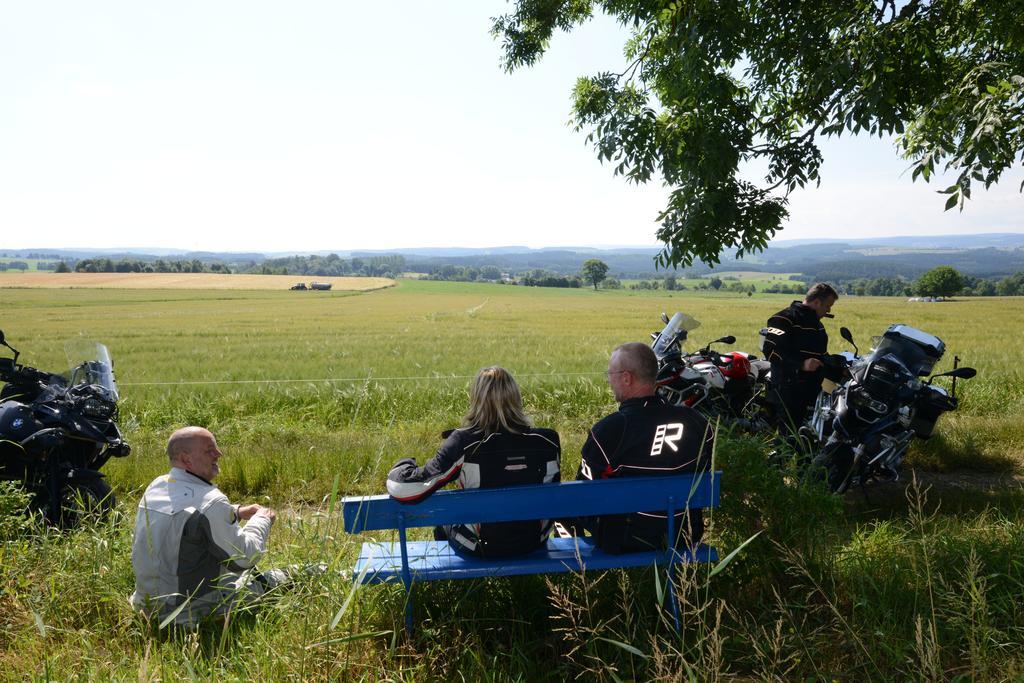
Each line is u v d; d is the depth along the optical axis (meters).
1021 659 2.83
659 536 3.31
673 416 3.33
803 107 6.94
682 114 6.84
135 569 3.39
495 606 3.33
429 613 3.20
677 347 6.66
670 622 3.17
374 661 2.96
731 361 6.87
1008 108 4.64
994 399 9.56
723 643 3.03
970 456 6.85
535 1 9.19
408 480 3.01
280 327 33.84
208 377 13.91
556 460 3.35
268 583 3.57
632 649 2.56
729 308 50.03
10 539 4.07
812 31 6.47
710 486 3.20
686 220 6.39
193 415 8.97
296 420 9.13
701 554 3.26
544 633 3.22
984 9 6.52
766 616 3.28
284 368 15.41
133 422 8.41
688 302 64.62
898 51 6.23
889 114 6.05
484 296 81.69
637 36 8.29
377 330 30.98
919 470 6.69
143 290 87.62
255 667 2.82
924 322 31.86
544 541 3.48
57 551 3.84
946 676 2.84
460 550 3.36
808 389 6.53
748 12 6.58
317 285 102.00
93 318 41.94
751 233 6.53
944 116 4.95
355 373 14.04
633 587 3.31
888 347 5.72
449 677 2.86
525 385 10.56
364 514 3.05
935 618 3.10
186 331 31.28
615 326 32.97
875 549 3.98
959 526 4.63
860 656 2.96
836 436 5.68
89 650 2.99
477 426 3.25
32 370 5.08
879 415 5.52
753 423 6.61
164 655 2.98
